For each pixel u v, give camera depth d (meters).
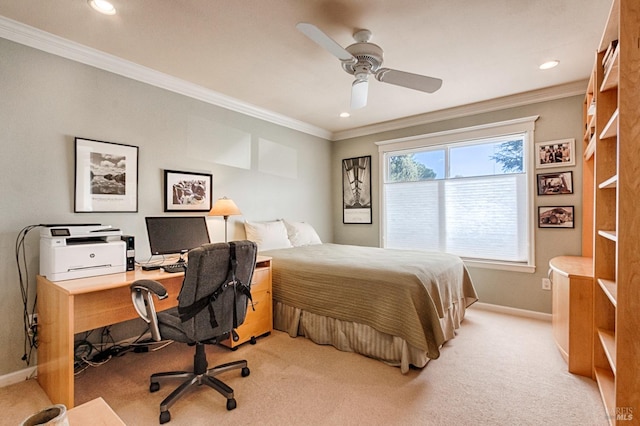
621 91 1.33
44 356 2.04
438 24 2.11
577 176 3.14
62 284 1.88
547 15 2.02
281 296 2.99
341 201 5.04
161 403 1.73
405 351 2.21
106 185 2.57
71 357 1.76
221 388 1.86
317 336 2.71
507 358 2.42
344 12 1.97
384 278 2.38
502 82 3.08
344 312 2.55
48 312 1.98
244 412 1.79
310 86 3.16
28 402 1.91
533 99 3.34
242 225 3.72
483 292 3.71
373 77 2.95
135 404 1.86
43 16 2.00
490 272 3.66
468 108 3.75
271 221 4.07
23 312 2.16
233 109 3.61
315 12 1.97
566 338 2.29
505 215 3.61
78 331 2.00
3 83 2.09
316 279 2.74
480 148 3.80
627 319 1.32
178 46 2.39
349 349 2.55
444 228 4.05
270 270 2.91
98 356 2.46
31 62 2.20
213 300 1.81
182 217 2.88
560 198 3.23
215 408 1.83
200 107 3.28
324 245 4.06
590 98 2.69
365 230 4.78
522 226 3.50
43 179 2.26
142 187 2.81
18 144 2.15
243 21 2.07
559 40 2.32
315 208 4.81
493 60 2.63
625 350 1.32
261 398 1.92
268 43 2.35
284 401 1.89
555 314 2.57
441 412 1.78
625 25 1.33
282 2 1.88
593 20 2.08
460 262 3.16
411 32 2.20
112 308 2.16
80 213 2.44
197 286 1.75
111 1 1.86
